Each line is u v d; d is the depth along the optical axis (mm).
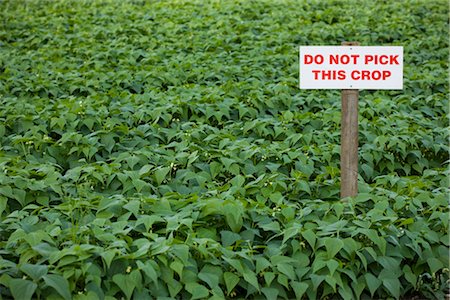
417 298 5930
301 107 10375
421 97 10789
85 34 14273
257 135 9039
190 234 5648
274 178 7309
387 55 6570
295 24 14969
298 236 5934
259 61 12336
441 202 6676
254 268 5578
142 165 7641
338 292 5590
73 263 5090
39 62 12453
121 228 5770
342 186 6828
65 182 7074
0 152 7785
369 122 9312
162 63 12328
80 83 11000
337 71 6602
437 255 6047
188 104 9555
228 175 7746
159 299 5059
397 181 7367
